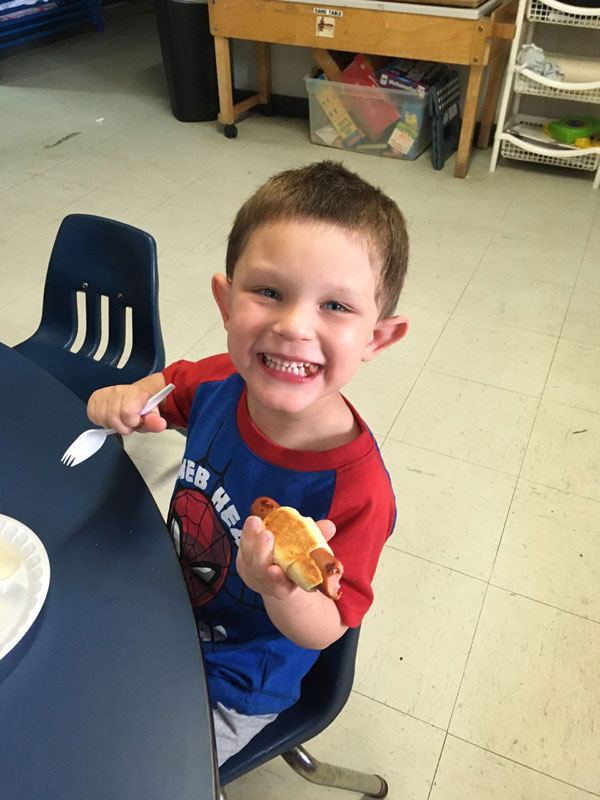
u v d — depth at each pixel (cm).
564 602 153
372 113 357
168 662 61
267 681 80
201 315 243
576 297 257
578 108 356
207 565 86
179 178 343
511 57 314
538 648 143
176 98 407
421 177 348
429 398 208
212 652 84
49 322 158
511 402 207
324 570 52
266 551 54
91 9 571
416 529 168
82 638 62
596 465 187
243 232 70
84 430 86
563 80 311
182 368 99
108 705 57
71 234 147
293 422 76
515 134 350
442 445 192
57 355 153
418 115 347
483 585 155
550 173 356
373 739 129
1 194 322
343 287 63
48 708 57
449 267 273
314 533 55
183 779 53
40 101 440
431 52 311
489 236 296
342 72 352
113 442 85
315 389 67
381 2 306
